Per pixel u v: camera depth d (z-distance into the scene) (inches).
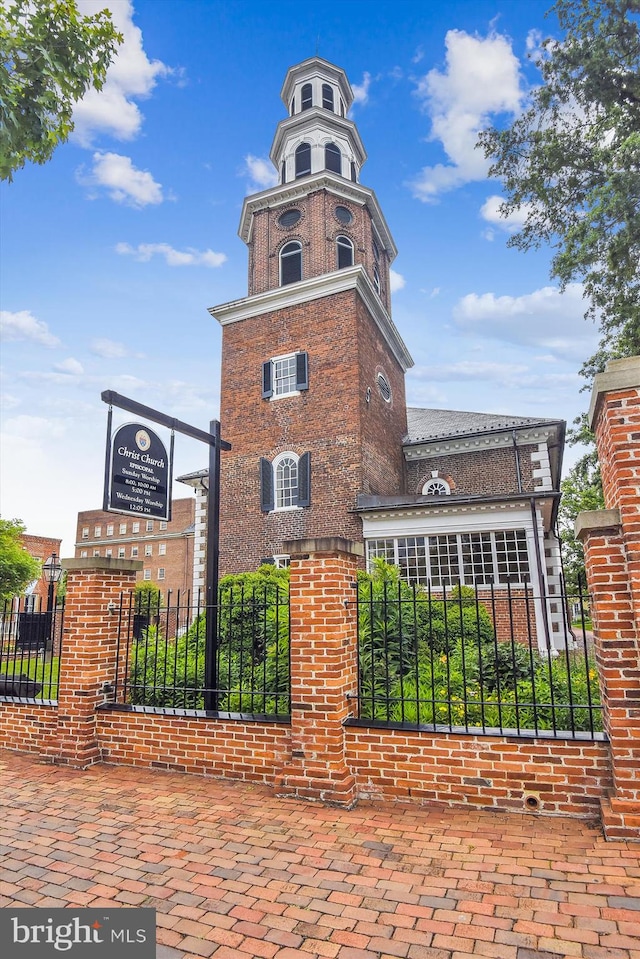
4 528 829.8
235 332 735.1
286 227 758.5
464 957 104.9
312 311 687.7
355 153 845.2
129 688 263.1
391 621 295.0
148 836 162.1
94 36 215.5
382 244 857.5
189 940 111.3
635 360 164.2
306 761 191.3
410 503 570.3
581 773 168.4
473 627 333.4
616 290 545.0
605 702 166.2
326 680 192.7
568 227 549.6
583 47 511.5
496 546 546.6
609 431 167.3
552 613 609.9
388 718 197.0
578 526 171.5
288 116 859.4
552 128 548.1
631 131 511.2
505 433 754.8
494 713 225.1
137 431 249.0
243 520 677.9
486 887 129.6
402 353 864.9
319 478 642.2
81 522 2106.3
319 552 200.5
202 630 341.4
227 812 179.6
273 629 302.0
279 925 116.1
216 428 288.0
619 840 150.9
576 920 115.8
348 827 165.8
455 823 166.7
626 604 161.5
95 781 214.5
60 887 133.3
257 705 243.6
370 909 121.6
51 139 213.5
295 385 677.3
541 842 151.9
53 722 249.1
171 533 1897.1
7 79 189.8
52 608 274.4
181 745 223.1
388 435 753.0
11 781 216.1
